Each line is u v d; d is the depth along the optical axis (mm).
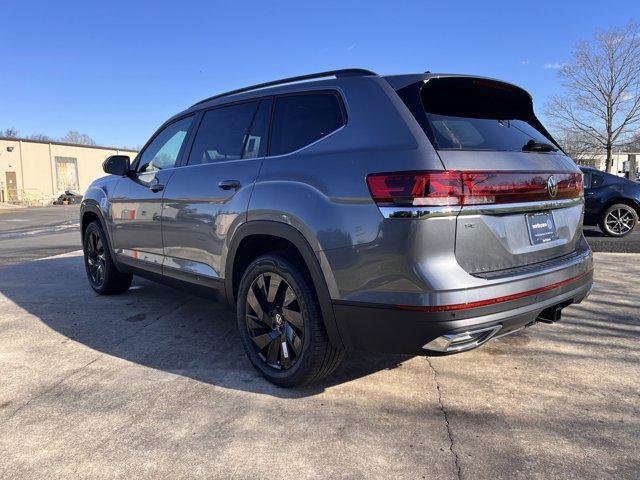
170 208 3727
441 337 2256
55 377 3107
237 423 2520
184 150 3830
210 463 2184
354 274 2398
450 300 2211
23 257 8391
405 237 2227
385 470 2125
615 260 6812
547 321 2754
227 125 3463
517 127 2961
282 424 2508
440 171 2229
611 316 4207
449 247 2254
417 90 2523
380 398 2783
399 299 2266
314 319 2645
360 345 2490
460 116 2650
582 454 2230
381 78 2662
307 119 2883
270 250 3166
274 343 2939
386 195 2283
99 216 4816
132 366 3275
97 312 4539
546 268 2604
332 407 2684
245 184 3029
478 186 2314
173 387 2947
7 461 2217
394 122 2441
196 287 3547
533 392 2840
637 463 2160
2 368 3256
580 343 3600
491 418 2557
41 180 49594
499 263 2436
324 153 2643
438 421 2527
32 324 4195
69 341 3766
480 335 2375
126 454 2260
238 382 3012
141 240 4164
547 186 2688
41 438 2400
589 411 2615
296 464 2170
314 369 2713
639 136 28906
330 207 2494
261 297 3006
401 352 2395
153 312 4531
